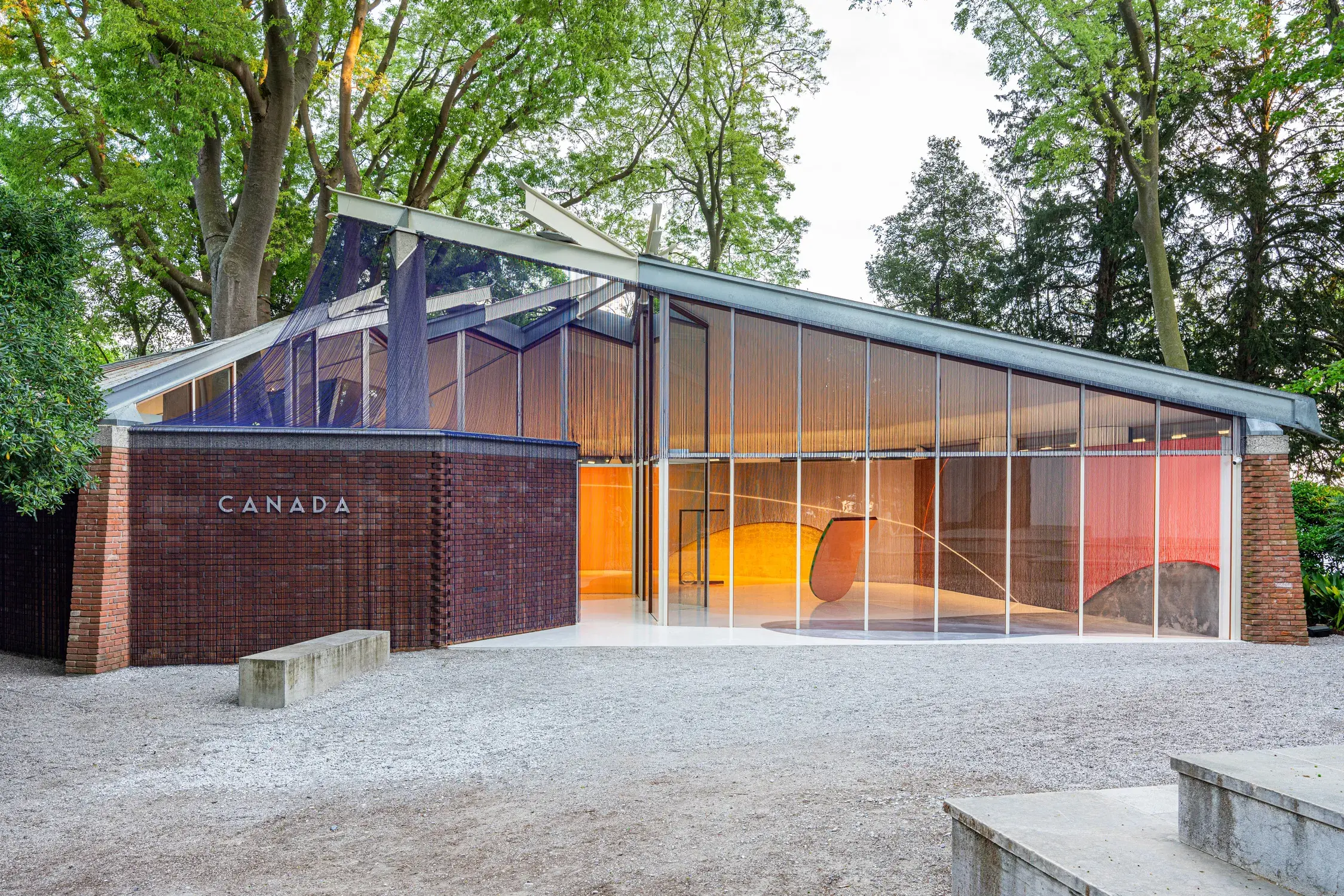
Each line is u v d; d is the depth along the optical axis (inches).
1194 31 877.2
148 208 993.5
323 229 980.6
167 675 465.1
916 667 473.7
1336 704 371.9
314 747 323.9
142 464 496.4
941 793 255.0
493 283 644.7
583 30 902.4
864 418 594.9
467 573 544.1
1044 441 583.2
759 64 1240.2
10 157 932.0
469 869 208.1
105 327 1253.7
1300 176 1150.3
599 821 239.0
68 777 293.3
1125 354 1257.4
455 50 1054.4
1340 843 131.2
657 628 605.0
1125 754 294.5
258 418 530.6
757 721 354.3
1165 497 575.8
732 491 608.4
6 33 890.7
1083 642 563.5
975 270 1723.7
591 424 707.4
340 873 208.4
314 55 864.9
